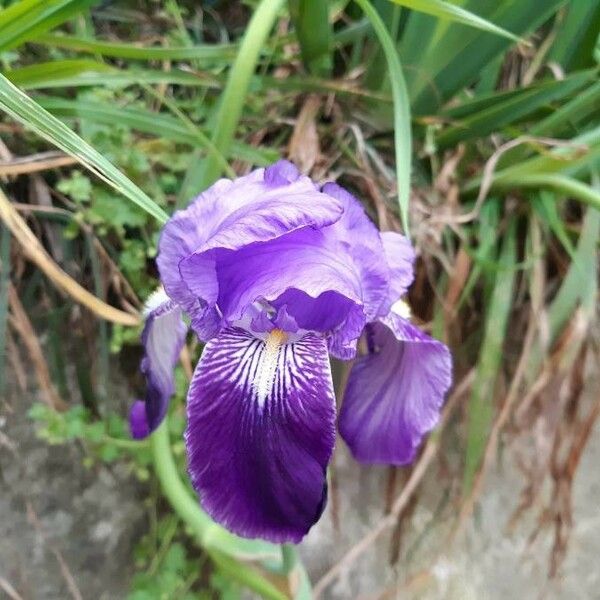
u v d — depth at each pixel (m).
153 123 0.32
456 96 0.40
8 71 0.29
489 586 0.45
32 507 0.38
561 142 0.35
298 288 0.19
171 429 0.35
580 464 0.45
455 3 0.33
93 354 0.37
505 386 0.40
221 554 0.32
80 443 0.38
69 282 0.30
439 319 0.37
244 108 0.37
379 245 0.21
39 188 0.34
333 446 0.20
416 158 0.38
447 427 0.41
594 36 0.37
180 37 0.39
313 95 0.38
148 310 0.25
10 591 0.37
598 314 0.40
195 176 0.33
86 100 0.32
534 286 0.37
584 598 0.47
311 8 0.34
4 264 0.33
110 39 0.41
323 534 0.42
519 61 0.42
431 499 0.43
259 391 0.20
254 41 0.28
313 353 0.21
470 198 0.38
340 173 0.37
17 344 0.36
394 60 0.30
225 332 0.21
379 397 0.25
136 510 0.39
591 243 0.36
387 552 0.43
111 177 0.21
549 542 0.45
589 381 0.43
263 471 0.20
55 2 0.26
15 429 0.37
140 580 0.38
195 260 0.19
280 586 0.31
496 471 0.43
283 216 0.19
